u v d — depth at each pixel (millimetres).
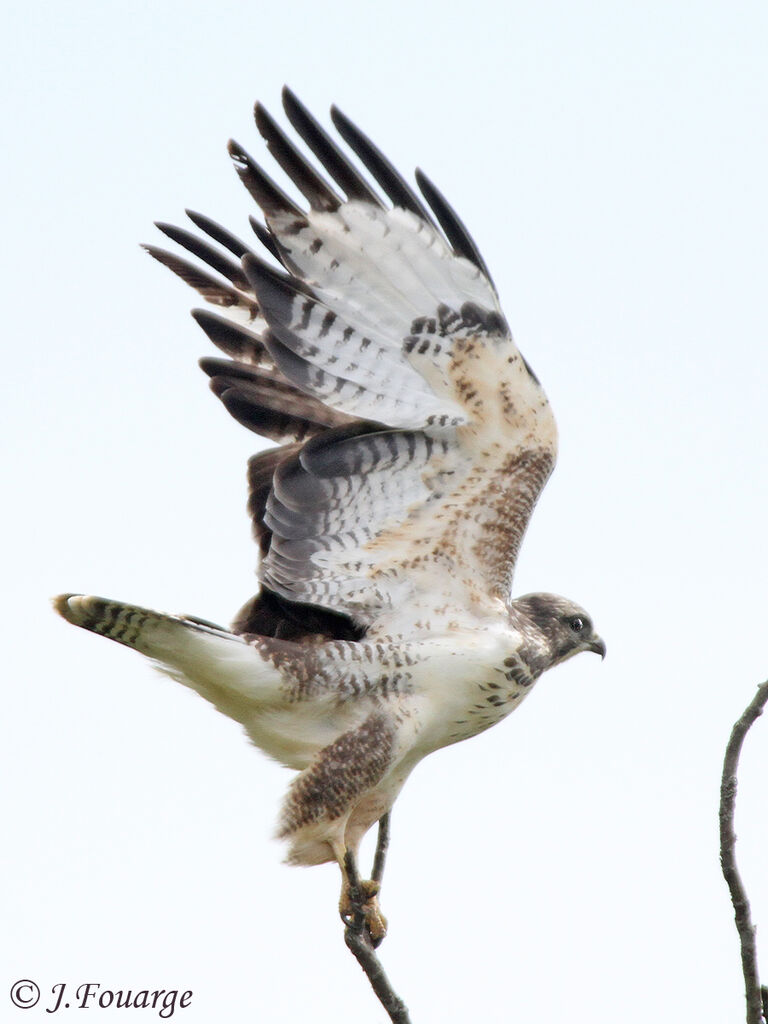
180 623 10852
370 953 8727
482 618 11672
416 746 11633
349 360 11328
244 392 12477
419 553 11641
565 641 12914
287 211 11086
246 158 11055
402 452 11477
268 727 11414
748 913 8406
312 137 11086
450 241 11062
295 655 11250
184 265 12898
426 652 11438
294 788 11078
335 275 11234
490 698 11523
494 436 11375
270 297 11172
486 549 11633
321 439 11516
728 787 8484
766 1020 8609
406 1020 8609
